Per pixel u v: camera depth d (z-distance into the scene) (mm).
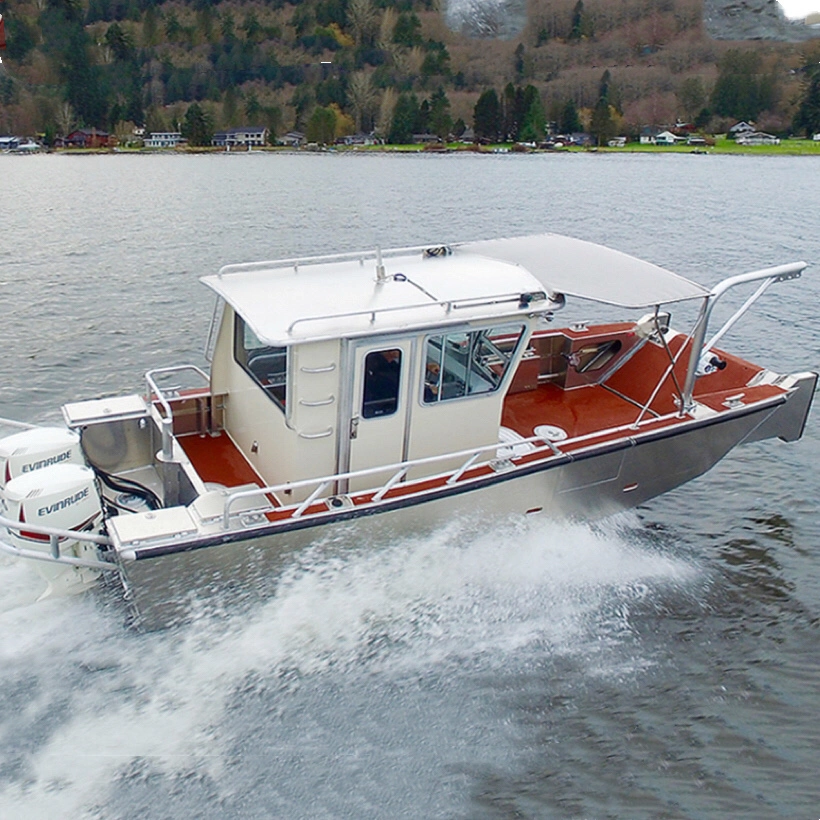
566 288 7699
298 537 6855
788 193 52281
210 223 34219
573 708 6895
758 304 20062
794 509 10258
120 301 19719
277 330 6609
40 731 6305
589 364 10352
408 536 7406
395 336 6887
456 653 7363
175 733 6379
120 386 14297
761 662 7535
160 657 6871
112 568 6820
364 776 6172
